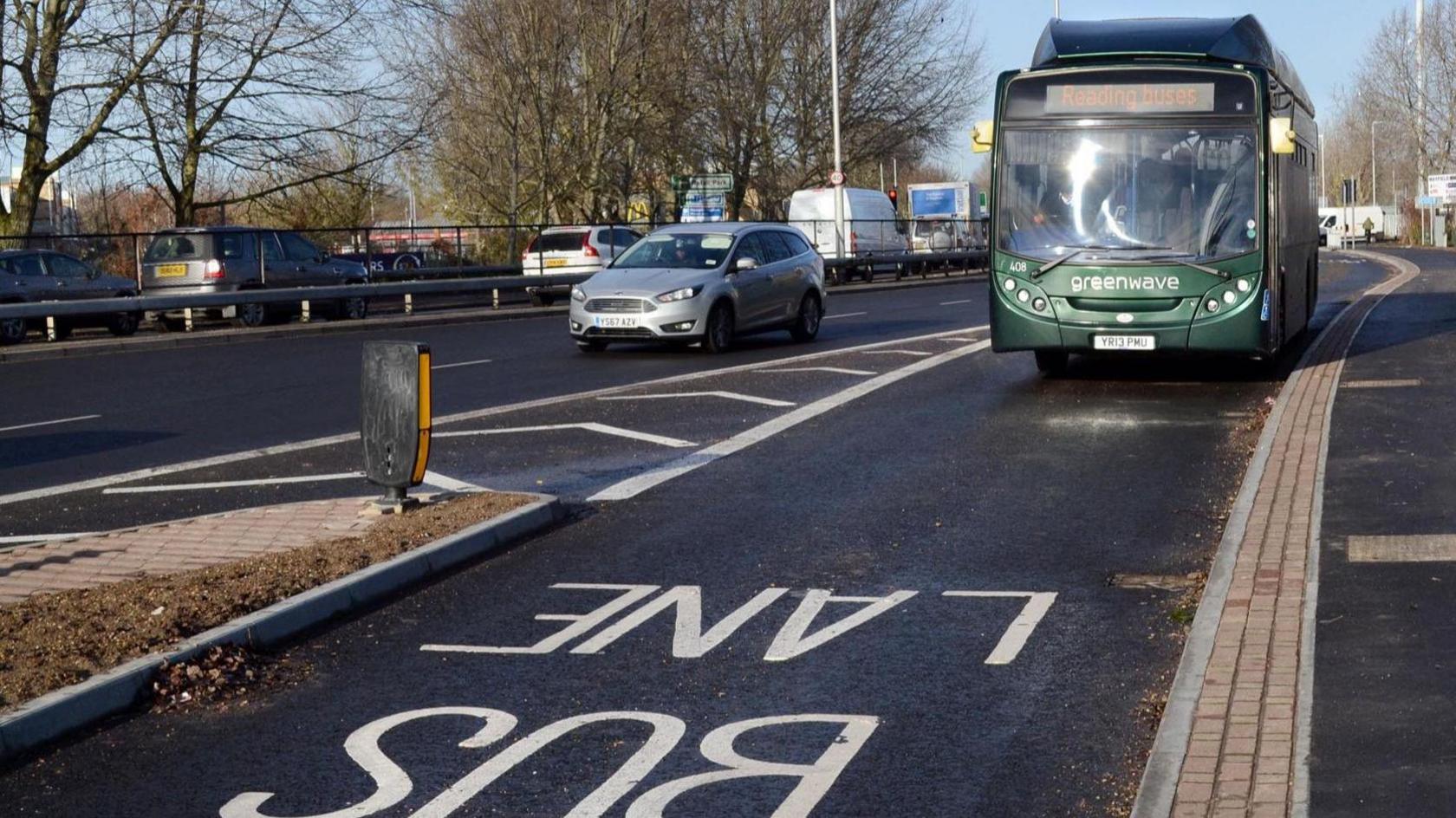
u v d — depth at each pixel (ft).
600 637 23.81
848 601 25.66
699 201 177.58
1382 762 16.65
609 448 42.98
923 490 35.53
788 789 17.17
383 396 32.40
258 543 29.37
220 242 99.25
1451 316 79.05
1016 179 53.78
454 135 162.30
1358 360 58.80
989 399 51.78
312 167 115.03
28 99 101.81
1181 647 22.41
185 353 79.77
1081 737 18.67
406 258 123.85
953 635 23.41
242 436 47.78
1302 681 19.63
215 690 21.20
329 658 22.90
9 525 33.78
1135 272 52.24
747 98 180.86
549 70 161.27
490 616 25.17
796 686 21.08
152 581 25.98
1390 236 369.50
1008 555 28.68
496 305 118.11
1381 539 27.61
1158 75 52.49
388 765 18.26
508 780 17.69
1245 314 51.80
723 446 42.70
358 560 27.43
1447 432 39.19
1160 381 56.03
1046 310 53.21
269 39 104.12
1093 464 38.42
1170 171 52.31
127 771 18.22
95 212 140.67
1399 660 20.39
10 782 17.90
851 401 52.03
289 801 17.19
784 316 77.15
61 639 22.31
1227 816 15.34
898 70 189.88
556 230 129.59
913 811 16.46
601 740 18.99
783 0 182.70
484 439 45.29
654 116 167.02
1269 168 52.03
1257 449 38.37
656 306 70.74
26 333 92.63
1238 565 26.16
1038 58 55.98
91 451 45.11
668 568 28.35
